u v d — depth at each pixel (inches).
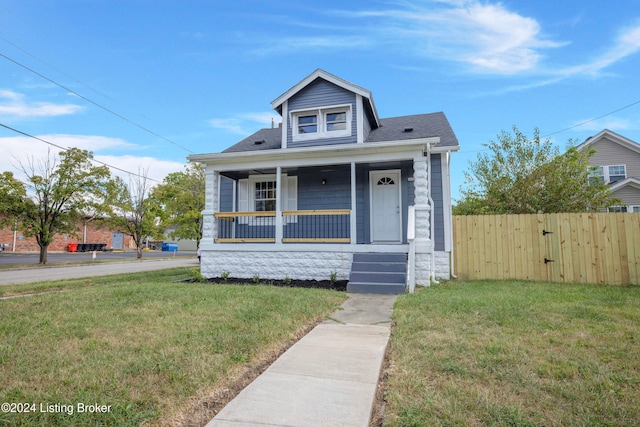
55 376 106.6
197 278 350.6
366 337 152.2
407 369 113.7
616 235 316.5
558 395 96.7
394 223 397.4
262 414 85.2
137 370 109.7
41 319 174.9
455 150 357.1
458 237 357.4
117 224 882.8
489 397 94.7
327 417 83.7
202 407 90.9
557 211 426.3
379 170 403.2
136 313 186.2
